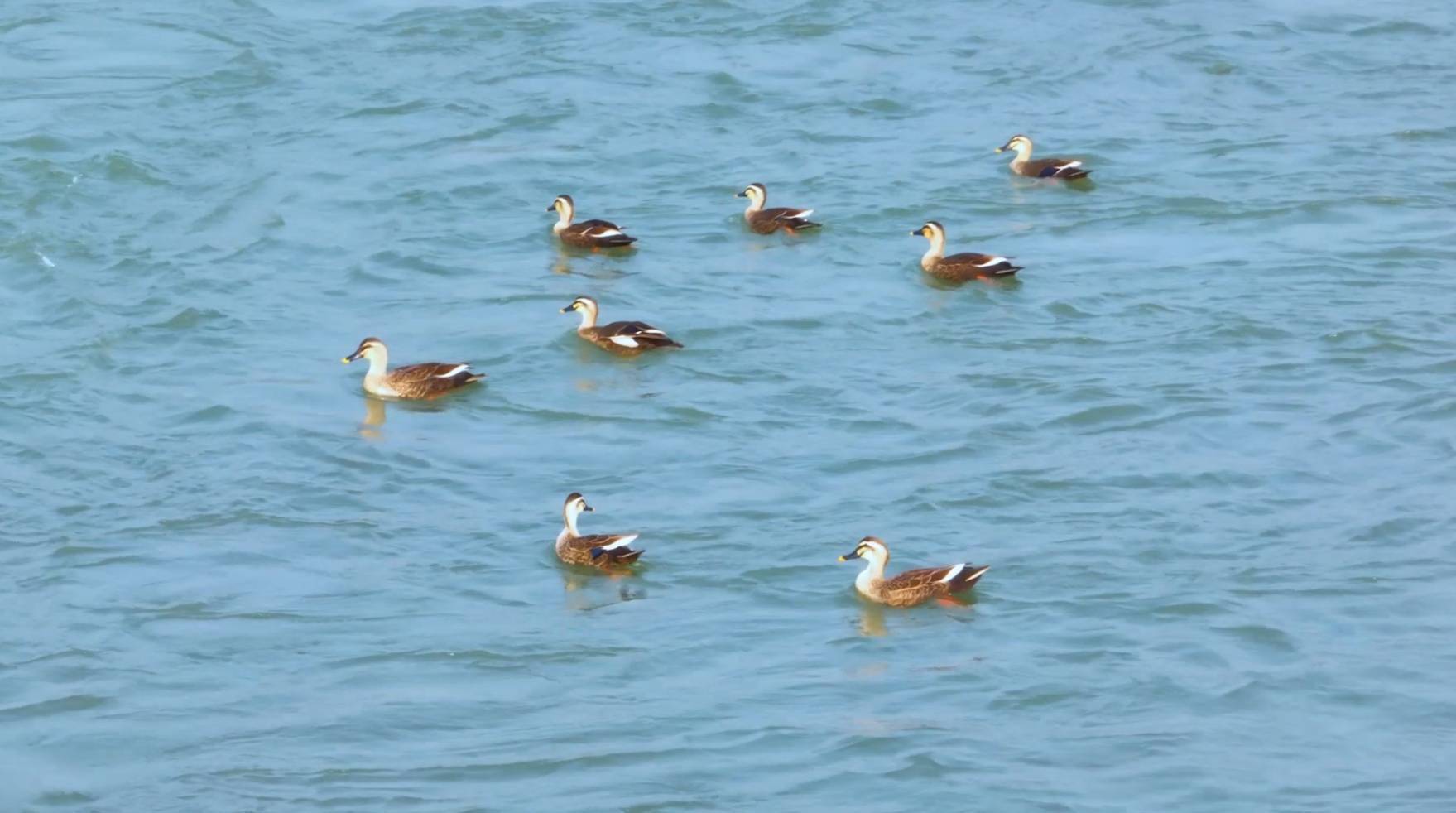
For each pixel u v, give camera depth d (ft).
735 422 117.91
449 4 199.62
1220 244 145.28
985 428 116.37
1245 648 91.86
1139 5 201.87
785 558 101.45
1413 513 104.63
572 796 81.10
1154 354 126.62
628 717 87.10
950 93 178.91
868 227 149.79
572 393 122.31
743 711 87.45
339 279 140.05
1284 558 100.42
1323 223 148.77
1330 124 170.40
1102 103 176.24
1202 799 80.12
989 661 91.35
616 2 200.23
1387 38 192.95
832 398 121.08
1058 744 84.48
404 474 111.45
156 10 196.24
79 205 150.82
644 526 104.99
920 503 107.04
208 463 112.37
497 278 140.56
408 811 80.23
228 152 162.20
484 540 103.86
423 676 90.84
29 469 111.14
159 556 101.76
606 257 144.66
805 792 81.10
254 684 90.22
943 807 79.61
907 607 96.37
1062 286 138.21
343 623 95.50
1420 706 86.89
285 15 196.34
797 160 163.63
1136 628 93.91
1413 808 79.20
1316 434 114.83
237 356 127.34
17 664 91.40
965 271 138.51
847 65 185.16
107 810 80.69
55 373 123.54
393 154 163.12
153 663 91.86
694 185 158.51
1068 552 101.35
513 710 88.02
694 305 135.33
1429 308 132.77
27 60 181.88
